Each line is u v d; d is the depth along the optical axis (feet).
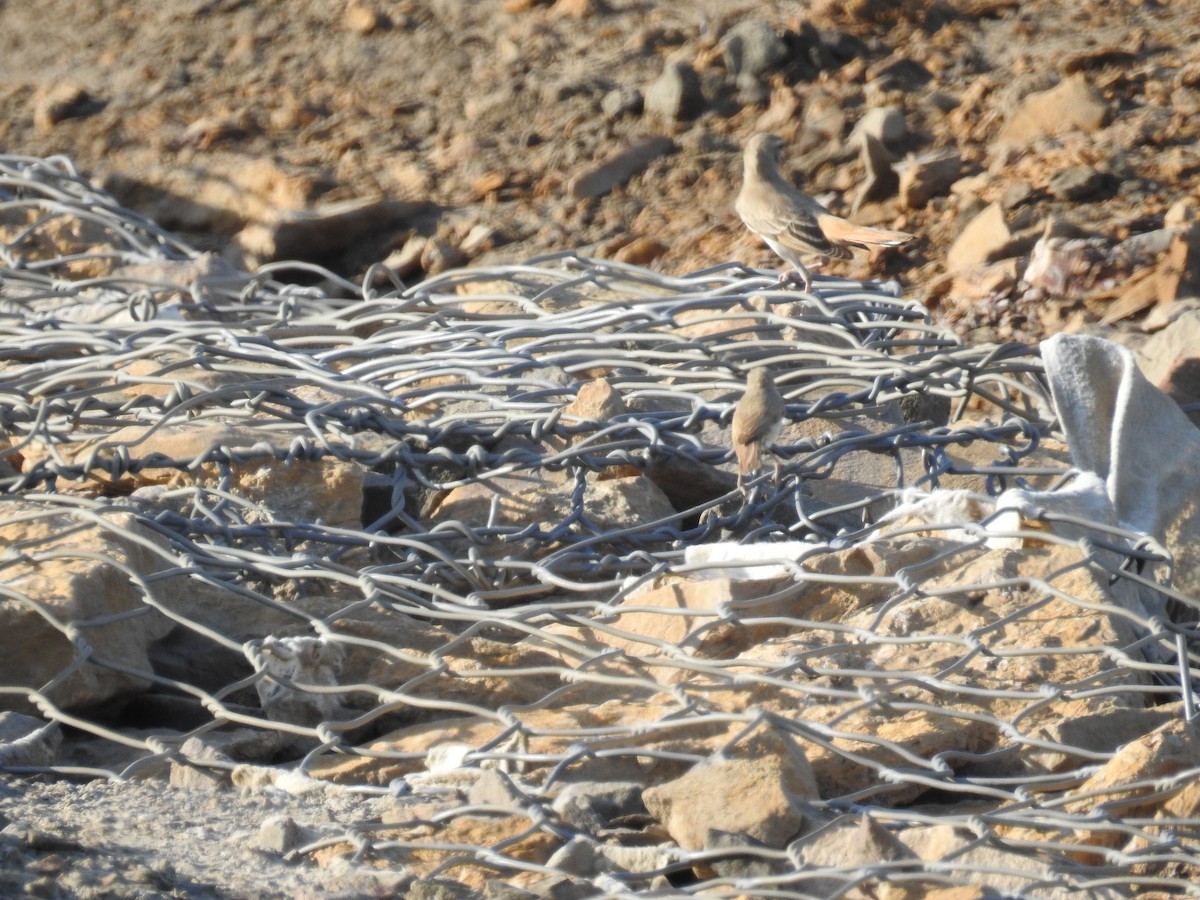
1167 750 29.19
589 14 123.13
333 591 42.65
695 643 35.09
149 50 129.80
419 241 102.32
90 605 33.83
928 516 38.58
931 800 31.04
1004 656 31.40
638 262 98.37
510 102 115.03
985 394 49.93
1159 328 81.61
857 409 50.52
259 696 34.22
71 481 47.19
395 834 28.43
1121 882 25.45
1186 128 99.14
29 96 127.34
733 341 53.42
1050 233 89.15
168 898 24.22
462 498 45.83
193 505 44.42
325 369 48.80
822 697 32.45
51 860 24.88
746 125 108.58
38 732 31.30
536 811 28.02
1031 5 116.37
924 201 97.86
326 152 114.01
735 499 48.32
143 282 67.15
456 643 33.14
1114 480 41.81
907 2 116.26
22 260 79.66
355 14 127.44
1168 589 33.45
